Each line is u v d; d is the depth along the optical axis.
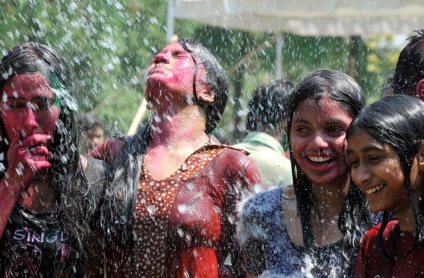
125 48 11.15
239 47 13.07
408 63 4.52
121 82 10.89
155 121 4.42
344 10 10.70
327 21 10.85
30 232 3.99
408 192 3.50
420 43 4.55
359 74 13.82
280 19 10.84
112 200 4.20
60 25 10.58
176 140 4.38
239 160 4.35
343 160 3.96
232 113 11.94
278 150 5.74
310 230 4.01
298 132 4.01
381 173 3.49
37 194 4.04
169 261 4.18
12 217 3.99
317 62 13.53
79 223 4.07
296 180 4.07
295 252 4.00
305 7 10.41
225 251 4.34
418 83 4.39
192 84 4.39
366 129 3.51
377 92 13.70
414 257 3.49
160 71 4.37
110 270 4.26
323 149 3.95
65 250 4.02
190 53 4.44
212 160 4.32
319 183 4.00
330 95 3.95
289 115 4.07
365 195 3.95
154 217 4.19
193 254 4.18
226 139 8.84
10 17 10.35
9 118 4.00
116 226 4.18
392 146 3.48
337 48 13.66
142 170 4.30
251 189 4.34
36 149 3.98
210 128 4.58
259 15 10.72
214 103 4.52
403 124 3.49
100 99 10.64
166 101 4.39
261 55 13.18
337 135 3.96
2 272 3.99
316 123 3.96
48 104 4.01
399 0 10.55
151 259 4.19
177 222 4.17
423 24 10.62
